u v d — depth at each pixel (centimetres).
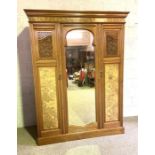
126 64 327
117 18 246
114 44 254
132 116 348
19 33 286
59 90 249
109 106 271
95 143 259
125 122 324
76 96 260
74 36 243
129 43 321
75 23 235
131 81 336
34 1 281
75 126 265
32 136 282
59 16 228
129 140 265
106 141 264
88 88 261
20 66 296
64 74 246
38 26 225
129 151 239
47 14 223
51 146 254
